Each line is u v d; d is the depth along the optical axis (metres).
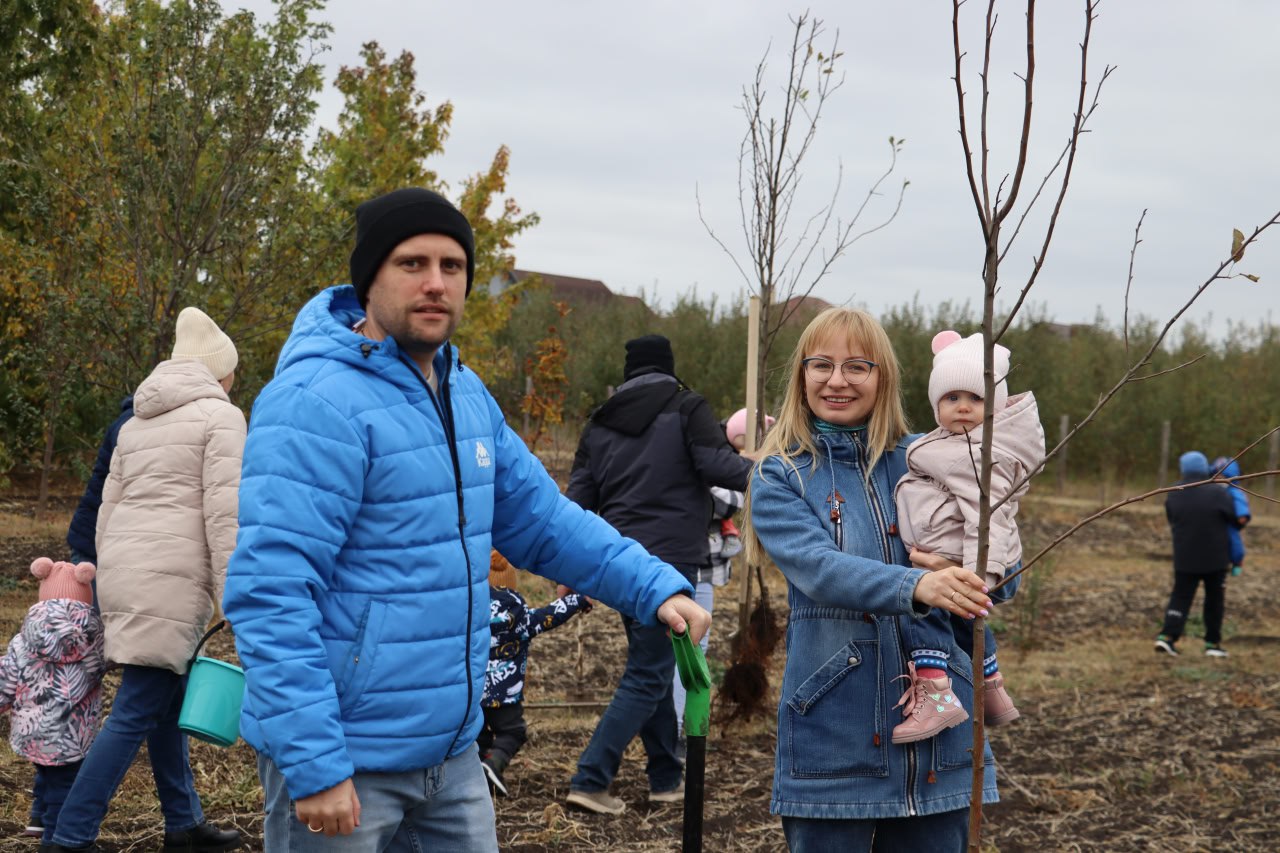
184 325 4.11
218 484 3.77
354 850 2.23
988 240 2.29
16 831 4.23
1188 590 9.82
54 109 9.57
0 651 6.79
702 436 5.08
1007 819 5.46
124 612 3.77
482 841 2.45
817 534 2.81
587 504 5.33
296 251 8.59
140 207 8.07
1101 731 7.12
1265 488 24.55
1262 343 28.78
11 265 9.84
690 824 2.54
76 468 10.74
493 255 15.04
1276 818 5.55
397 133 14.38
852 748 2.78
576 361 21.16
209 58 8.08
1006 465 2.88
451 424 2.43
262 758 2.31
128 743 3.77
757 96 6.30
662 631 4.99
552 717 6.64
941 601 2.50
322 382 2.24
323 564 2.19
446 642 2.31
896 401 2.98
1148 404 24.78
